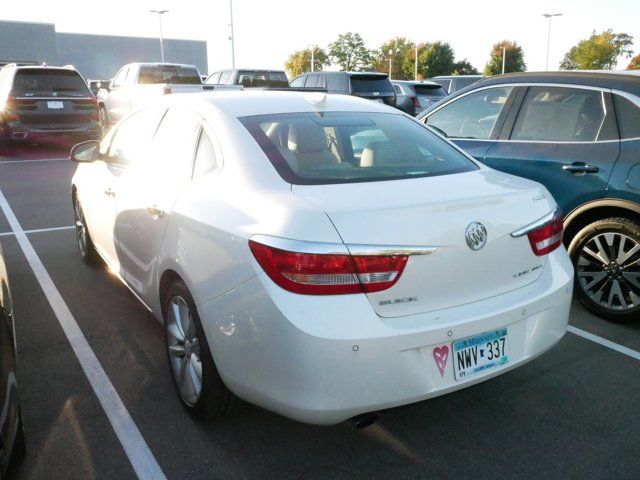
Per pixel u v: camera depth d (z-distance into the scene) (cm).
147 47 5709
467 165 315
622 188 392
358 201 241
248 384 244
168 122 351
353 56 7700
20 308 434
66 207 777
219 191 275
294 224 229
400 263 229
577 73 438
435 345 238
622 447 275
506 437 284
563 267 285
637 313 397
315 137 300
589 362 355
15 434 223
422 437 284
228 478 255
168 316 307
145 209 331
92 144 460
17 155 1281
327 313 222
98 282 488
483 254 249
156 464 263
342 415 226
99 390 322
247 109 316
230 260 246
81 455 268
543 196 283
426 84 1902
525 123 455
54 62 5234
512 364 261
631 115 399
